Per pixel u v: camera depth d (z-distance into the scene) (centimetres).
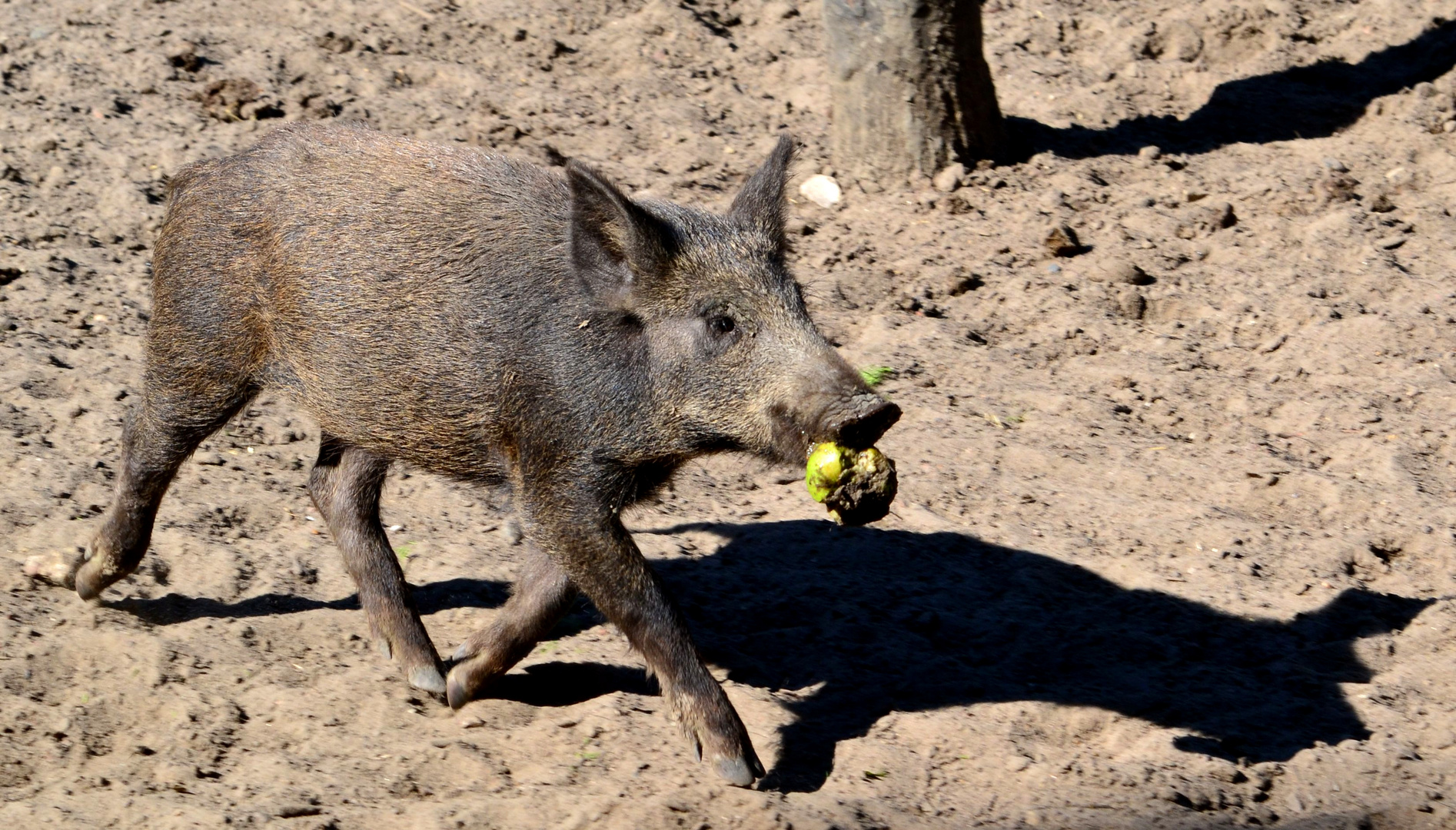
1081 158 3466
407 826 1566
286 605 2009
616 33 3888
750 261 1727
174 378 1872
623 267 1698
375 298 1736
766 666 1961
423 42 3744
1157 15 4109
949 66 3278
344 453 1948
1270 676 1952
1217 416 2608
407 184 1789
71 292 2700
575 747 1744
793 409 1652
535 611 1800
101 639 1855
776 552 2255
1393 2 4175
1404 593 2159
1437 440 2498
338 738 1745
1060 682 1936
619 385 1692
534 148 3350
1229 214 3206
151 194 3019
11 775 1655
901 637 2030
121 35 3600
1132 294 2950
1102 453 2494
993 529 2302
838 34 3316
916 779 1716
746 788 1648
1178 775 1723
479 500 2325
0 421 2302
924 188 3325
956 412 2595
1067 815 1658
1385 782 1736
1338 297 2945
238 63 3509
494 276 1720
